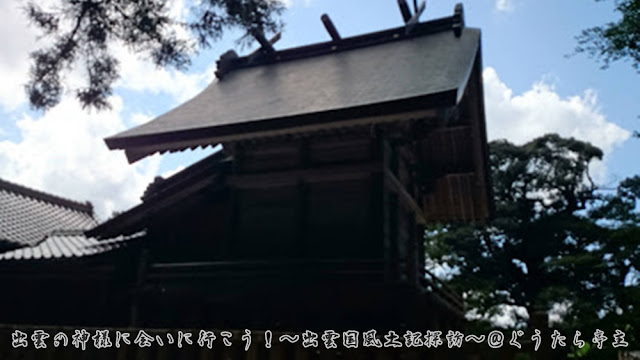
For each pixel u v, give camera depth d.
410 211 9.90
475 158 10.63
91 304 10.04
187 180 9.46
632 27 7.47
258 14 6.18
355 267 7.64
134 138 8.79
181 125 8.91
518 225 24.97
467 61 8.64
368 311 7.93
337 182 8.67
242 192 9.35
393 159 8.91
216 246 9.59
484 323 19.66
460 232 25.72
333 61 11.16
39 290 10.49
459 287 23.27
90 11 6.10
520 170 26.31
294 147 9.13
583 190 25.66
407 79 8.40
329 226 8.52
